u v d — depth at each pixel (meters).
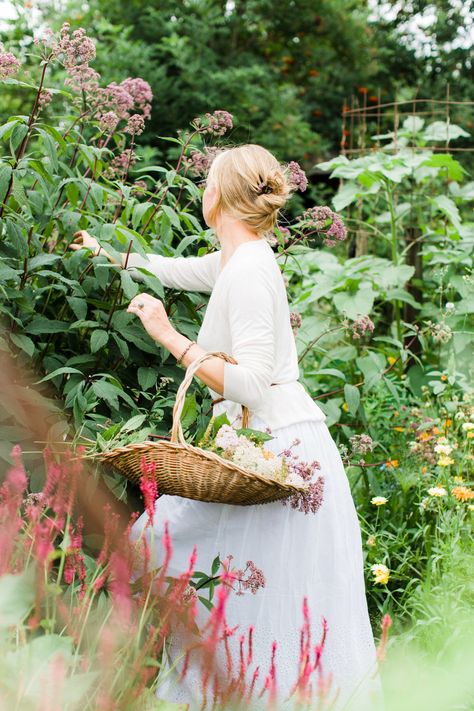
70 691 1.35
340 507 2.25
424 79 12.91
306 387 3.64
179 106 9.05
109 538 1.75
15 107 6.85
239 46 11.84
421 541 3.20
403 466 3.52
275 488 1.94
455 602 2.53
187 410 2.16
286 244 3.13
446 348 4.84
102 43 9.12
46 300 2.73
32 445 2.40
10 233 2.46
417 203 5.68
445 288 4.99
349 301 4.58
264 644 2.11
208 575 2.20
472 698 1.82
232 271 2.16
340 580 2.19
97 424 2.42
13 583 1.35
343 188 5.34
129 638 1.60
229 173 2.24
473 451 3.59
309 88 12.18
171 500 2.25
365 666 2.16
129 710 1.50
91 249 2.61
